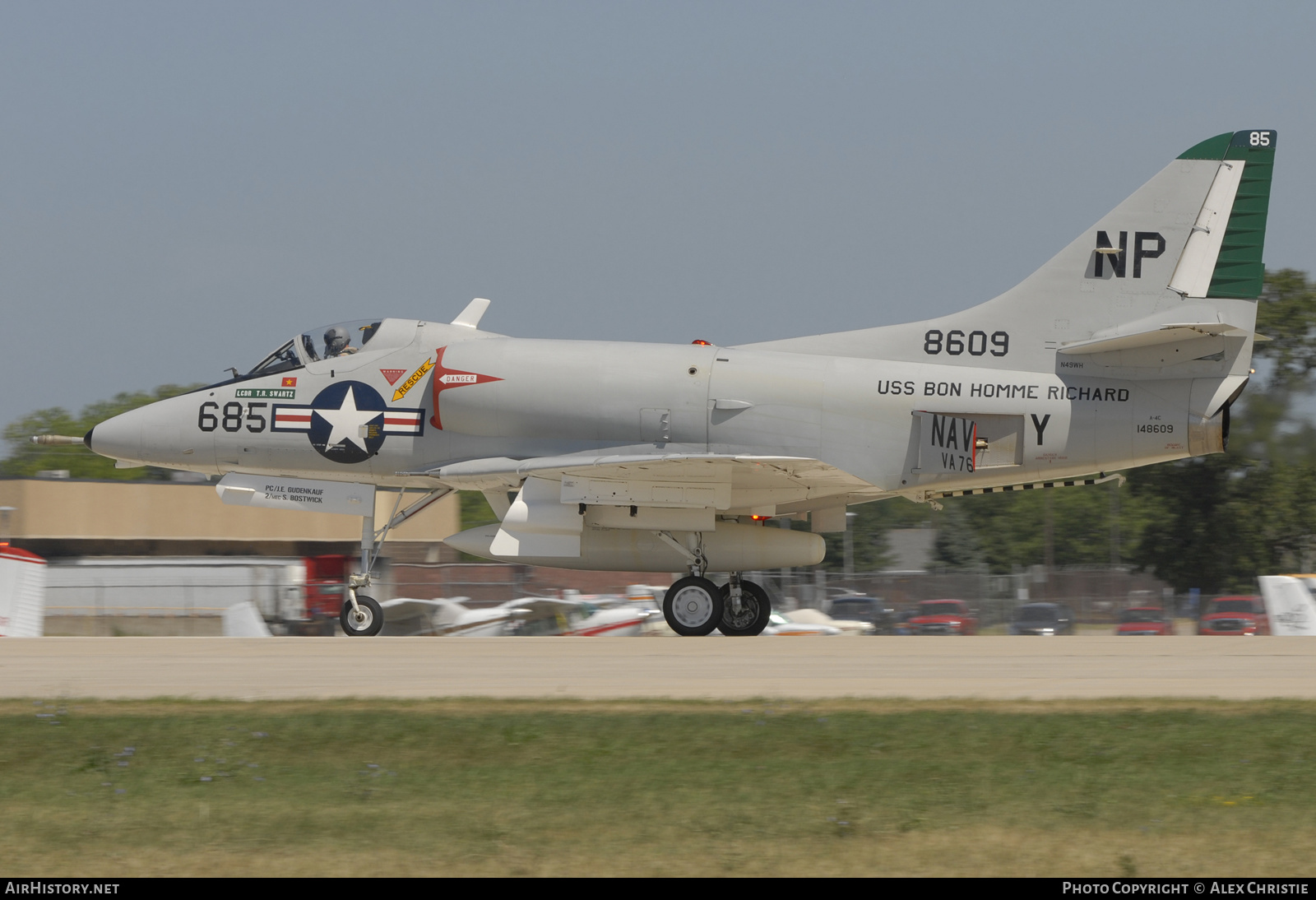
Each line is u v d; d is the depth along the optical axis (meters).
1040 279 58.88
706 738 30.36
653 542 59.34
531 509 57.22
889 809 24.75
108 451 62.03
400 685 38.56
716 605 58.44
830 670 42.28
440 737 30.36
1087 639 52.66
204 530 146.00
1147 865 21.33
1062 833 23.23
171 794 26.06
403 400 60.50
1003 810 24.72
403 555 153.25
